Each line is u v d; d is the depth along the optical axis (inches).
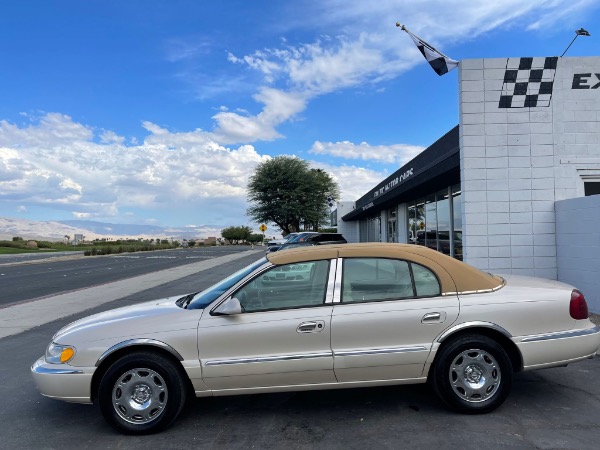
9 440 158.6
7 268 1103.6
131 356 158.7
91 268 1033.5
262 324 161.3
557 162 381.4
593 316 319.3
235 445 149.9
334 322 162.2
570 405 175.3
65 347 163.0
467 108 384.8
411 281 171.0
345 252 174.6
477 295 169.9
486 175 383.6
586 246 339.3
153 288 569.3
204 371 159.2
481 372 166.4
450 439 149.0
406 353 162.4
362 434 155.1
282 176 1763.0
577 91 382.3
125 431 158.7
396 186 689.0
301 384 162.7
